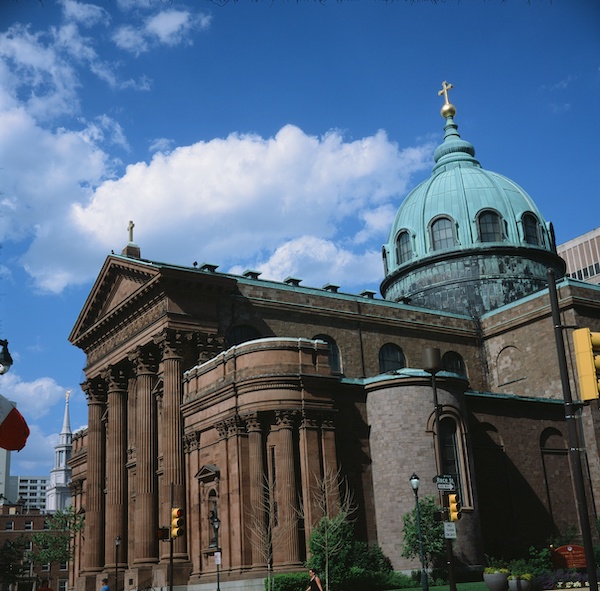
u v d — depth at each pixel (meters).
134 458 66.38
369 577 47.22
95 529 69.25
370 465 52.94
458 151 91.06
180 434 57.34
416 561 49.50
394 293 84.12
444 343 73.50
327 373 52.09
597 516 62.59
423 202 84.12
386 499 51.62
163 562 55.09
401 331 71.06
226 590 48.44
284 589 44.06
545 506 60.66
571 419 20.70
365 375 67.25
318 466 49.69
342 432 52.41
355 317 68.12
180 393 58.25
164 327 59.00
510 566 47.66
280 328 63.91
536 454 61.75
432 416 52.84
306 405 50.47
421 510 48.78
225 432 51.56
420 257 81.69
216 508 52.25
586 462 64.06
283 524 48.09
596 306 70.00
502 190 83.12
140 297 62.56
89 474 71.12
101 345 71.62
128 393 69.12
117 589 62.03
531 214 82.44
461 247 79.75
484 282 78.56
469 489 52.34
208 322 60.16
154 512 60.38
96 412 72.50
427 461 51.75
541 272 80.50
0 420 21.92
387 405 53.16
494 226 80.94
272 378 50.34
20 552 80.75
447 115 94.44
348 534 47.41
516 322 72.62
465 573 49.59
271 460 49.94
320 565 45.44
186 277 59.66
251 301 62.81
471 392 59.28
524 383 71.38
